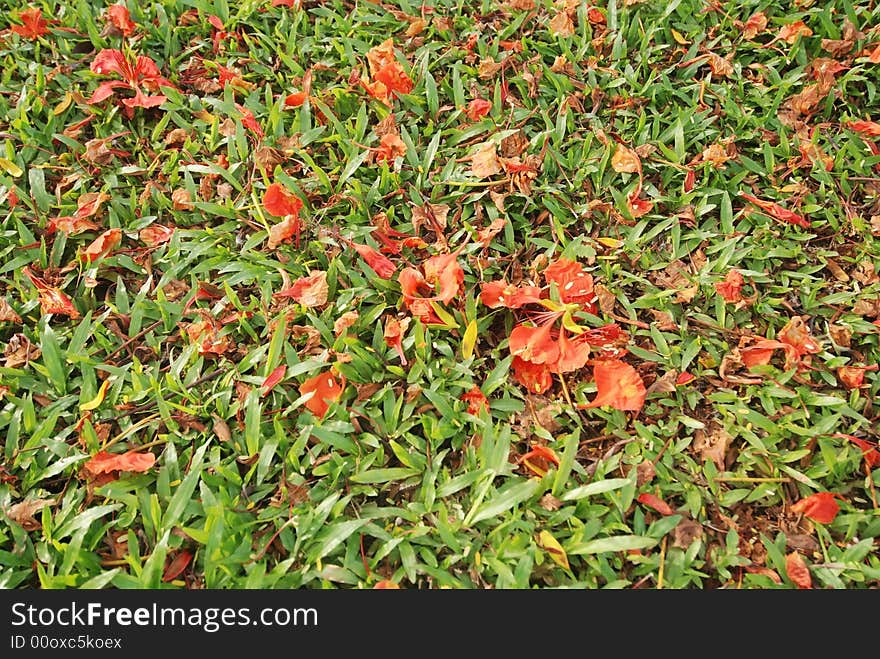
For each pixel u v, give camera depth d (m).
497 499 0.55
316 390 0.58
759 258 0.66
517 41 0.78
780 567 0.53
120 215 0.69
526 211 0.69
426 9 0.80
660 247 0.68
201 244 0.67
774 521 0.56
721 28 0.79
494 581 0.54
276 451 0.58
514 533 0.55
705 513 0.56
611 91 0.75
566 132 0.73
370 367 0.61
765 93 0.75
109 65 0.73
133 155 0.73
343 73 0.76
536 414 0.59
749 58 0.78
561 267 0.63
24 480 0.57
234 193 0.71
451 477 0.58
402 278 0.61
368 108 0.75
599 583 0.54
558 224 0.66
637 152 0.70
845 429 0.59
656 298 0.64
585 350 0.59
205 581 0.53
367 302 0.64
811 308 0.65
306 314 0.63
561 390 0.61
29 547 0.54
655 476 0.57
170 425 0.58
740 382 0.60
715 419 0.60
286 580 0.53
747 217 0.68
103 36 0.79
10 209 0.69
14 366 0.61
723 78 0.77
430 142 0.72
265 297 0.63
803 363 0.61
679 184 0.71
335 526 0.54
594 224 0.69
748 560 0.54
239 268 0.65
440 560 0.55
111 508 0.55
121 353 0.63
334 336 0.62
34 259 0.66
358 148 0.71
